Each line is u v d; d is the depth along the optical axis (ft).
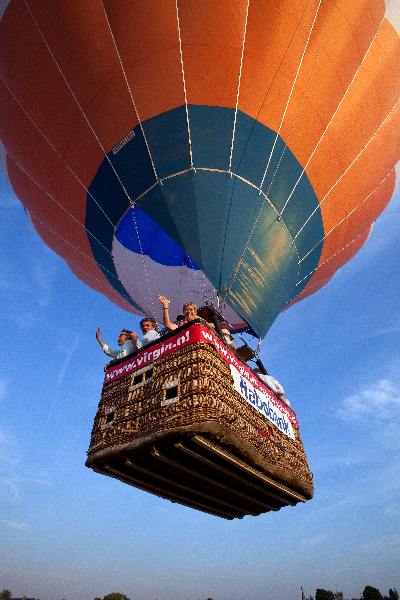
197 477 15.53
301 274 32.42
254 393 16.48
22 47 28.91
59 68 28.50
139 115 27.61
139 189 27.48
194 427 12.84
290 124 28.40
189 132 26.78
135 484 16.67
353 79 29.37
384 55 29.89
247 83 27.04
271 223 27.37
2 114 32.30
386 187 38.50
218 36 26.16
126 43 26.73
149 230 38.45
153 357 15.78
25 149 32.83
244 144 27.04
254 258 25.34
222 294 22.86
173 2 25.72
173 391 14.26
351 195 33.32
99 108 28.37
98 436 15.39
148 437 13.65
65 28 27.37
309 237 31.48
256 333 23.18
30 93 30.04
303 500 18.26
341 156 30.96
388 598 215.10
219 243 24.45
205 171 26.14
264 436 15.67
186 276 43.01
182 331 15.48
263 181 27.30
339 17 27.02
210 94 27.07
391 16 29.22
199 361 14.28
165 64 26.78
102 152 29.09
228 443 13.51
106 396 16.42
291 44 26.73
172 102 27.20
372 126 31.50
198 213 25.09
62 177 32.19
